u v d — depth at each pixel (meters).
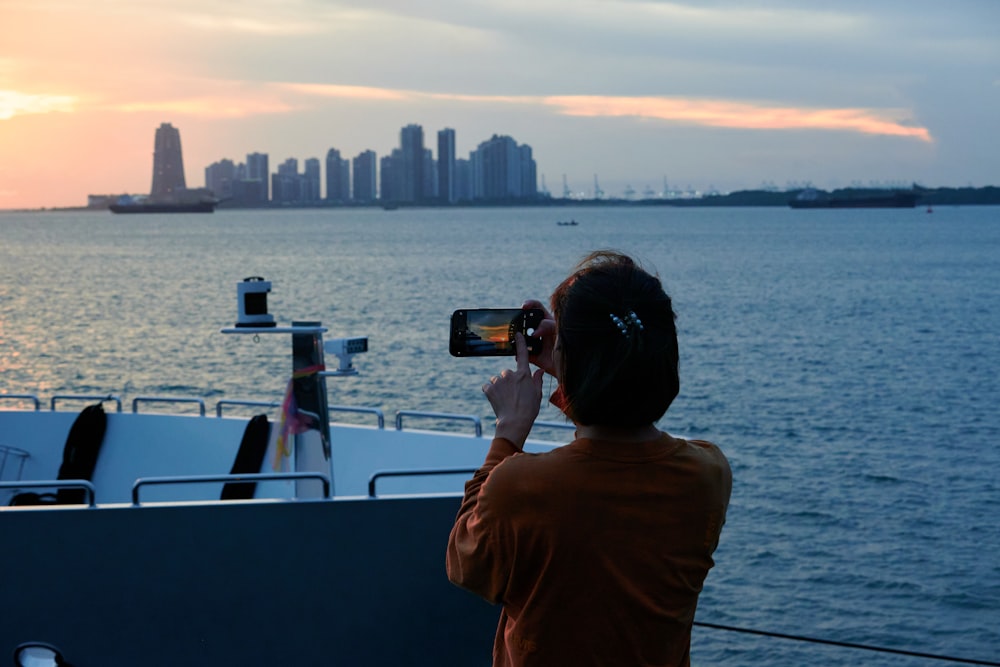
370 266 78.06
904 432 21.39
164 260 87.50
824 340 36.34
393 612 4.32
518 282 61.34
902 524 14.99
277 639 4.24
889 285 60.81
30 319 39.31
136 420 6.92
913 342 36.12
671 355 1.86
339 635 4.29
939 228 191.88
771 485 17.16
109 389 24.70
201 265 79.31
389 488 6.02
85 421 6.84
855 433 21.27
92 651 4.16
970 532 14.60
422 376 26.45
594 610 1.82
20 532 4.07
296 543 4.20
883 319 43.16
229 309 43.28
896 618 11.68
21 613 4.12
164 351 30.83
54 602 4.12
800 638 6.41
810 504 15.99
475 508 1.89
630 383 1.82
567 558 1.81
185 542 4.14
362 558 4.26
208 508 4.12
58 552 4.09
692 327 40.00
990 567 13.14
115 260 87.38
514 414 2.03
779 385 26.89
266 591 4.21
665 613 1.85
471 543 1.89
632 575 1.82
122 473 6.74
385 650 4.34
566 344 1.87
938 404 24.52
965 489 16.94
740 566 13.29
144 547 4.12
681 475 1.87
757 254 99.19
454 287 57.72
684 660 1.96
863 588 12.51
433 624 4.37
